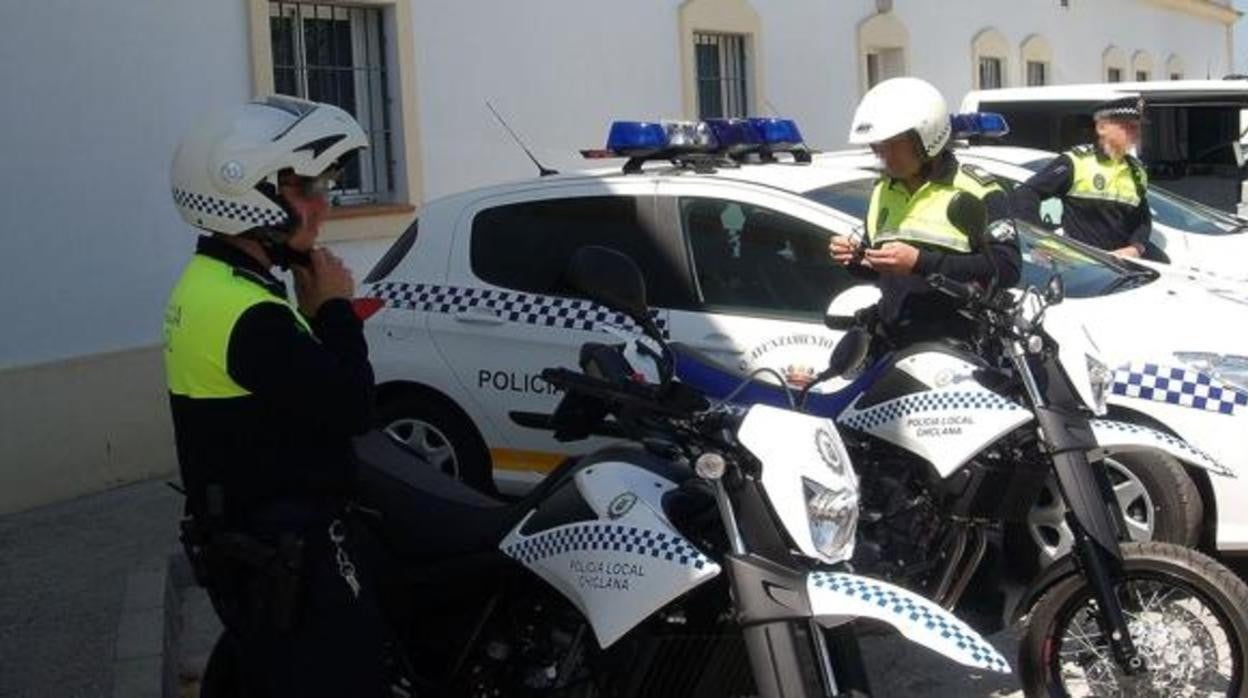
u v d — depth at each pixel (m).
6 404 7.37
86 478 7.77
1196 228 8.95
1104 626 4.00
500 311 6.47
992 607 4.54
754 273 5.98
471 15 10.14
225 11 8.55
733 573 3.19
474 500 3.79
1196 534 5.11
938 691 4.93
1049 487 4.55
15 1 7.50
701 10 12.43
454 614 3.75
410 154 9.64
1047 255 6.16
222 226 3.15
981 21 18.06
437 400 6.67
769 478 3.18
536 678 3.62
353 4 9.37
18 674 5.01
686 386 3.33
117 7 7.98
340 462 3.26
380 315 6.77
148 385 8.12
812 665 3.19
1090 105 10.81
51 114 7.68
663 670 3.42
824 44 14.46
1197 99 10.55
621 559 3.29
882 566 4.30
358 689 3.29
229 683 3.85
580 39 11.14
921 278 4.73
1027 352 4.29
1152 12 25.06
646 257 6.21
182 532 3.36
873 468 4.43
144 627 5.39
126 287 8.07
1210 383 5.24
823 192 6.09
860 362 3.60
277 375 3.08
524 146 9.56
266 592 3.16
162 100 8.23
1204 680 4.02
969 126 8.76
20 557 6.54
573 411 3.56
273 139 3.15
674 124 6.46
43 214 7.65
